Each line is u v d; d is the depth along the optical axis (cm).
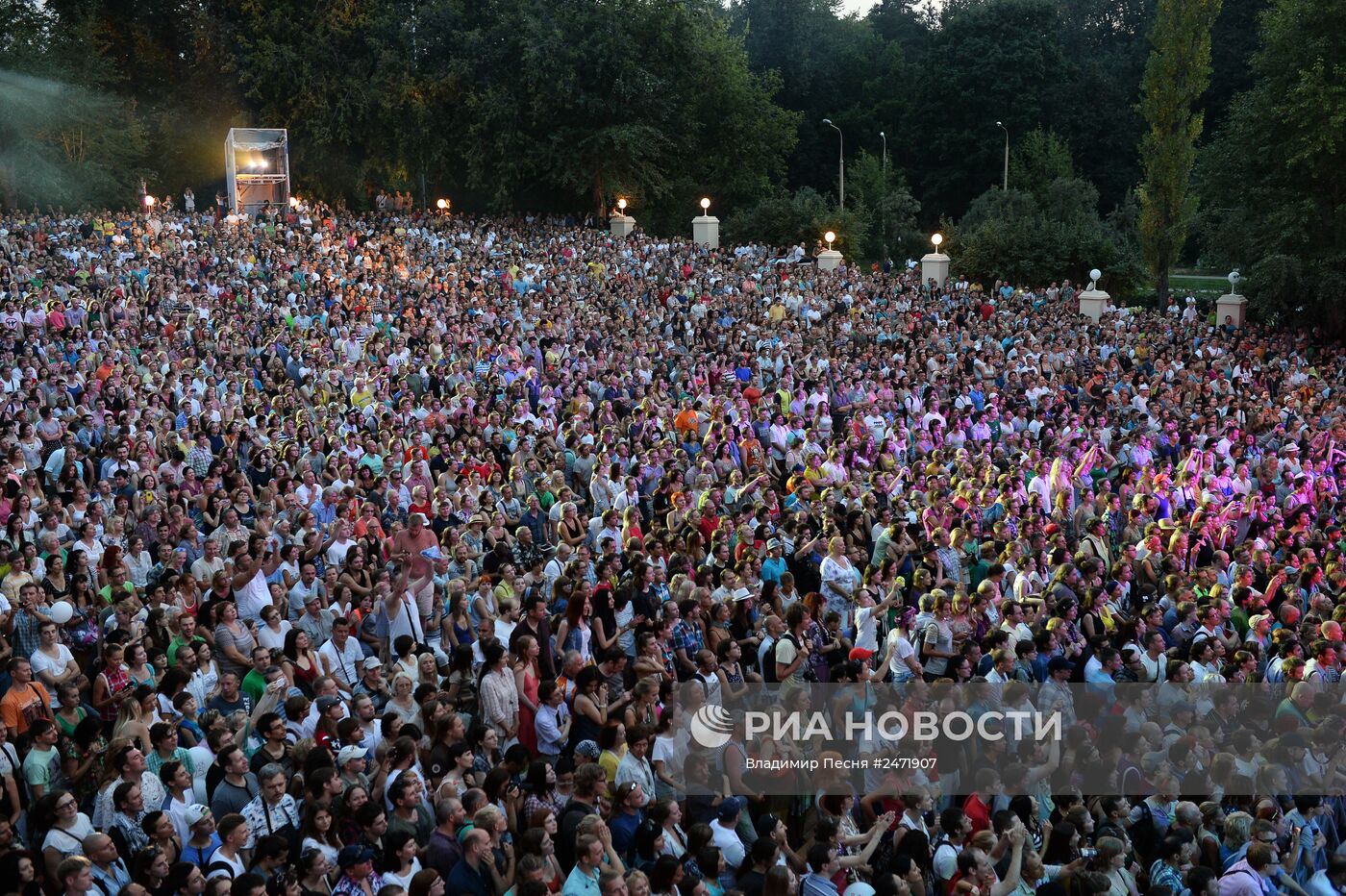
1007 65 7306
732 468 1977
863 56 8394
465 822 888
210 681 1091
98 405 1962
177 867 790
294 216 4572
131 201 5416
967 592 1474
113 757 867
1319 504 2220
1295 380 3275
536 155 5716
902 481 1964
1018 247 5078
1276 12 4203
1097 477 2136
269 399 2202
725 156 6500
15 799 898
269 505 1572
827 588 1452
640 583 1309
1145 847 1085
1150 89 4512
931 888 982
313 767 891
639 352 2820
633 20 5822
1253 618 1469
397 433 1997
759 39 8162
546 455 1920
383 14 5825
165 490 1580
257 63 5616
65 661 1076
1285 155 4119
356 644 1184
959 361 3036
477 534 1520
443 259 4109
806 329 3481
